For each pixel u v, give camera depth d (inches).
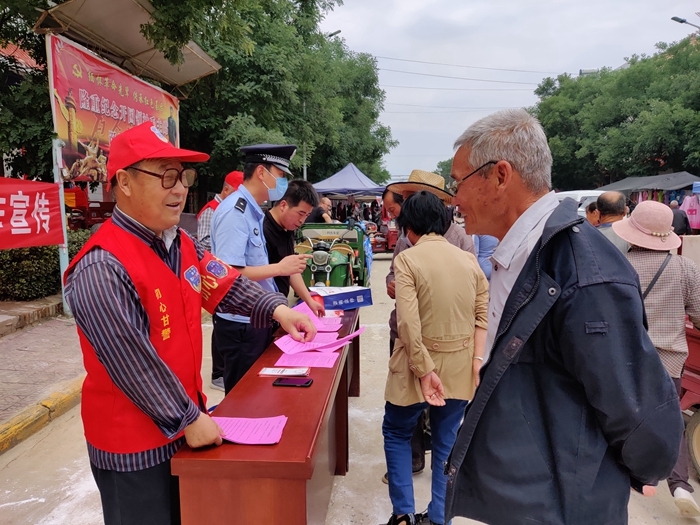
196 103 374.3
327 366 74.2
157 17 177.9
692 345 108.3
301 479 48.2
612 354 38.9
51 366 158.7
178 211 53.2
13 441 117.8
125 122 244.8
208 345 200.2
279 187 99.3
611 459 43.5
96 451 52.9
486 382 45.3
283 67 383.6
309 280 195.3
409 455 84.7
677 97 799.1
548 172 46.4
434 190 113.0
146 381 47.3
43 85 240.2
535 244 43.9
